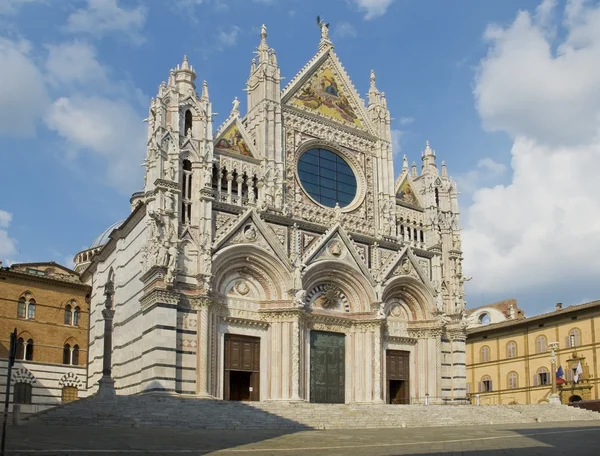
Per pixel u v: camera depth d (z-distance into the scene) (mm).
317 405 55281
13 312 76438
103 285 76438
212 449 30438
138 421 43625
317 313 66625
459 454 27891
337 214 69312
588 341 89000
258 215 63906
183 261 59219
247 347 62469
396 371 71438
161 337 56000
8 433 33562
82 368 80312
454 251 78875
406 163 80250
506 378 99750
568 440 34125
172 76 63281
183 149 61875
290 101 71500
